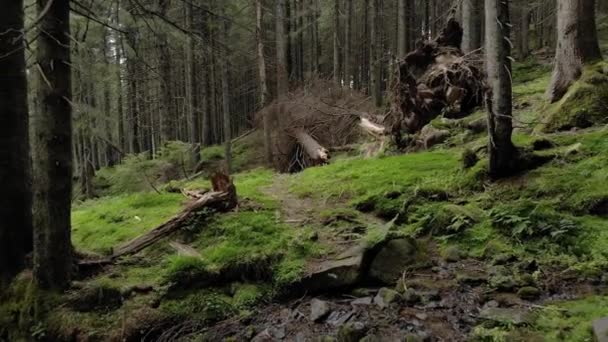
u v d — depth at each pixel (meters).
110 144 5.89
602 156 4.95
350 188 6.16
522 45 19.77
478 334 3.04
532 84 11.14
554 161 5.16
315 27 24.83
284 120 13.73
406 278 4.04
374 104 15.43
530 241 4.19
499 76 4.88
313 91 14.80
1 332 4.23
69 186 4.31
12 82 4.58
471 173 5.39
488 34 4.78
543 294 3.45
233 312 4.02
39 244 4.24
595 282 3.49
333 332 3.50
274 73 16.23
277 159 13.97
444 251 4.36
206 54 5.69
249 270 4.40
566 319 3.01
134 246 5.00
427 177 5.86
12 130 4.57
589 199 4.34
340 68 24.44
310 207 5.93
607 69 6.33
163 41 5.60
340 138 12.66
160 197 7.16
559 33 6.95
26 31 3.37
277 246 4.70
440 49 9.08
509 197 4.85
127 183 12.74
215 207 5.63
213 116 24.25
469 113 8.28
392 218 5.25
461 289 3.72
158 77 5.87
